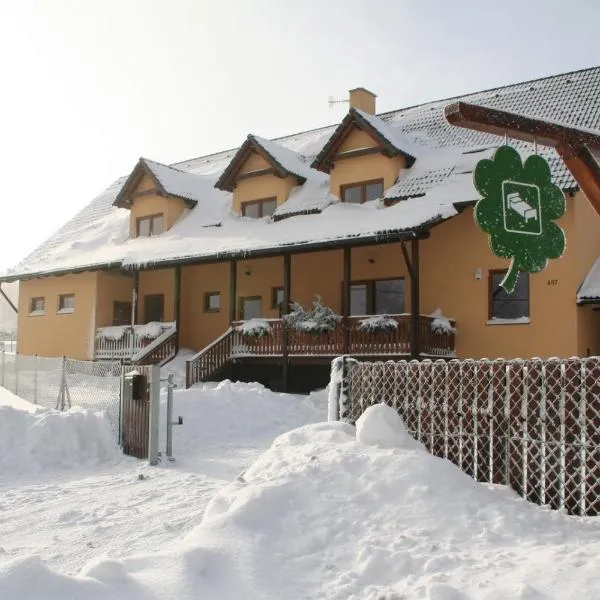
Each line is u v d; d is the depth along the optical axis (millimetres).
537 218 5598
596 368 6426
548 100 21359
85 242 27781
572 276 17031
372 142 20891
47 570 4102
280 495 6059
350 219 19188
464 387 7488
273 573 4855
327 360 18828
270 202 23547
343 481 6398
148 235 26453
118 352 24234
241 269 23781
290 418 14781
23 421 11453
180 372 21578
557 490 6602
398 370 8234
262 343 20078
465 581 4562
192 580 4480
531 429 6863
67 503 8047
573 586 4262
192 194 26672
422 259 19609
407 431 7637
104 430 11492
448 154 20875
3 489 9109
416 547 5266
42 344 27562
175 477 9406
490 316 18422
